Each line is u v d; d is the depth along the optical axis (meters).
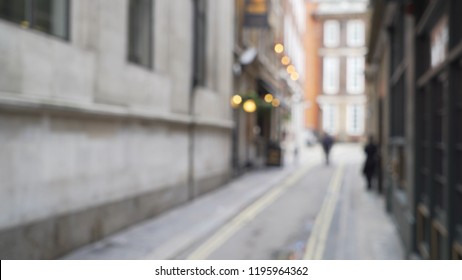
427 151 6.61
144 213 9.98
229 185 16.67
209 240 8.73
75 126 7.43
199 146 13.68
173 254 7.52
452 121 5.02
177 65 12.13
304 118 58.06
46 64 6.80
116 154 8.76
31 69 6.48
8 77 6.05
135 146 9.55
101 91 8.34
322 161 30.47
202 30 14.55
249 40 21.88
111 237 8.51
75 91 7.50
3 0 6.19
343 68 61.00
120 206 8.91
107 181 8.43
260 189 15.55
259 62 23.52
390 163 11.09
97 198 8.09
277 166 24.89
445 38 5.39
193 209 11.73
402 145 9.23
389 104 11.20
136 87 9.70
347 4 60.03
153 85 10.54
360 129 60.19
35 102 6.34
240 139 19.94
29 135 6.37
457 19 4.94
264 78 26.20
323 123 61.06
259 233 9.36
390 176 11.16
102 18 8.44
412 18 7.07
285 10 34.62
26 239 6.29
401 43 9.38
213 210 11.58
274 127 29.64
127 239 8.40
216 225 9.90
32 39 6.52
